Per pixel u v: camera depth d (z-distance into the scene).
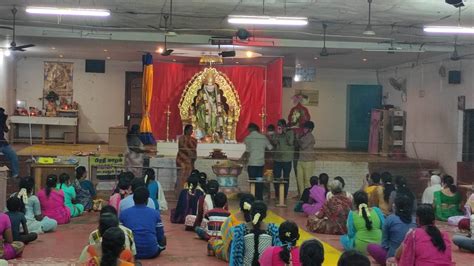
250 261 5.84
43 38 15.25
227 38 15.15
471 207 10.48
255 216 5.89
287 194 14.40
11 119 19.08
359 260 3.60
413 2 10.80
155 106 18.22
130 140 13.92
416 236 6.08
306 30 14.11
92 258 4.88
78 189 11.89
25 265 7.30
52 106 20.25
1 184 10.69
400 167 15.76
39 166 12.93
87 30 14.92
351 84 21.61
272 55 17.30
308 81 21.48
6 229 7.61
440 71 16.64
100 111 21.05
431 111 17.27
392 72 20.33
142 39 15.17
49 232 9.73
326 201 10.16
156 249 7.83
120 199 9.11
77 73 20.92
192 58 18.27
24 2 11.76
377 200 10.54
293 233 5.26
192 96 17.66
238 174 14.34
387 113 18.94
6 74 18.84
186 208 10.52
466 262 8.18
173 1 11.38
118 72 21.14
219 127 17.69
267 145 14.00
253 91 18.89
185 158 13.93
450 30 11.65
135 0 11.36
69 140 19.77
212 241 8.04
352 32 14.23
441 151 16.30
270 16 11.58
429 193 12.01
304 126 14.44
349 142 21.14
